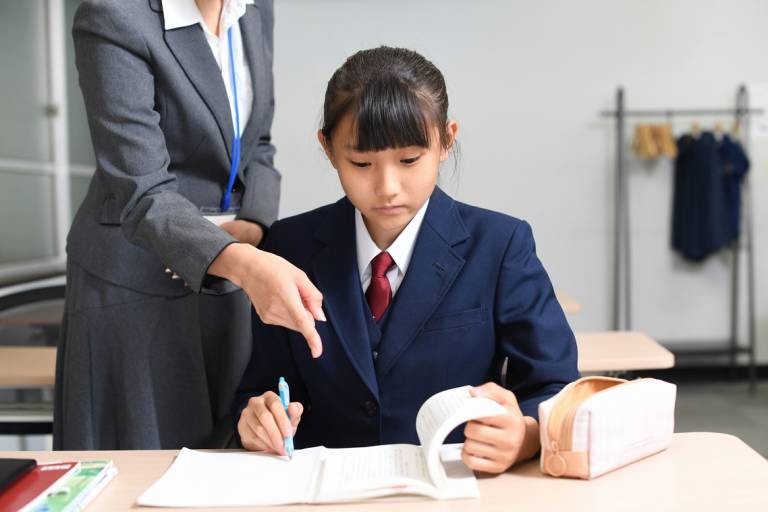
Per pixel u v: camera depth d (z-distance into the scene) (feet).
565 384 2.86
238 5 3.60
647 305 11.93
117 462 2.58
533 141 11.67
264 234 3.90
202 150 3.57
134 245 3.43
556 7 11.48
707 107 11.66
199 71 3.43
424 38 11.53
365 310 3.03
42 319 6.05
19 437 6.31
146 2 3.25
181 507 2.16
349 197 2.72
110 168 3.15
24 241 9.62
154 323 3.51
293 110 11.65
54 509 2.05
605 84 11.62
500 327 3.09
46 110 10.23
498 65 11.55
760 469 2.33
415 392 3.02
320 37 11.53
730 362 12.14
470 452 2.27
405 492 2.17
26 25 9.80
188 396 3.64
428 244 3.03
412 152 2.55
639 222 11.78
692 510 2.03
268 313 2.51
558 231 11.81
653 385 2.47
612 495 2.15
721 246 11.23
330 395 3.08
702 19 11.53
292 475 2.37
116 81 3.10
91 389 3.50
